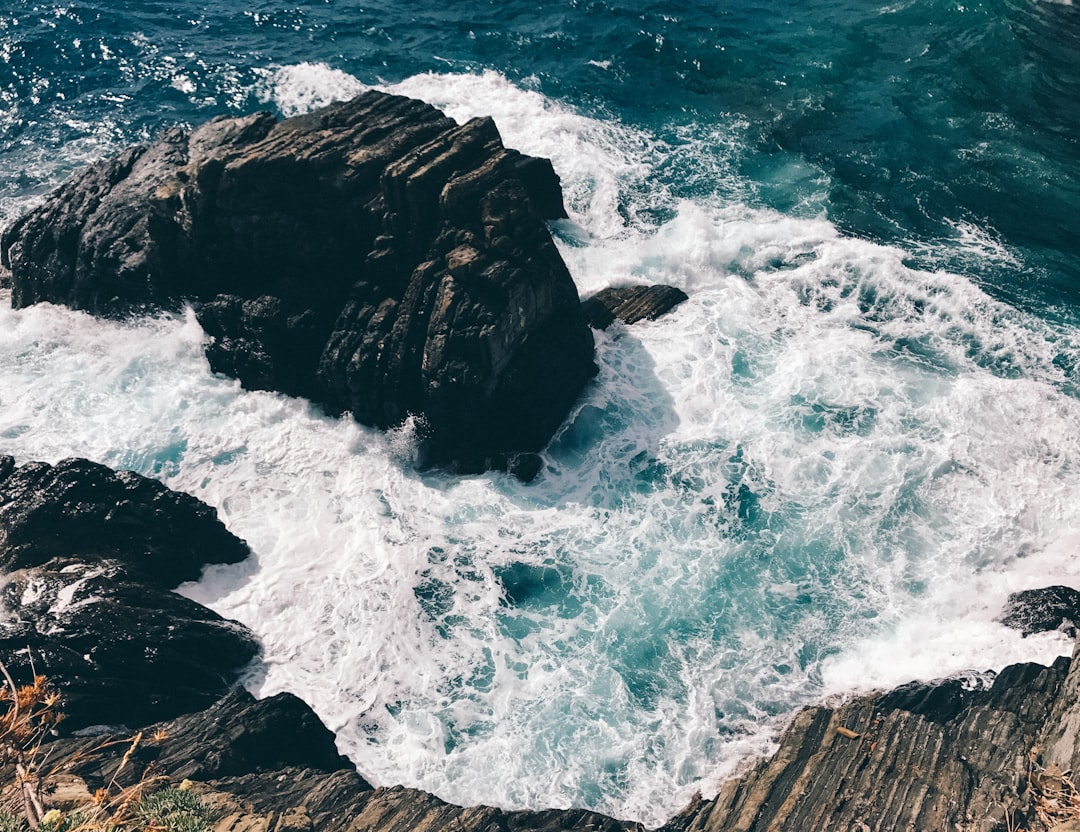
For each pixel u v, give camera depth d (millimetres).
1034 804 20859
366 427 34125
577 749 25781
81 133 49188
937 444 32875
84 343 36906
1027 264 40344
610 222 42438
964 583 29031
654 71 52938
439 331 32094
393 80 52594
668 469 32781
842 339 36781
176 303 36562
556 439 33688
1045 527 30375
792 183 44781
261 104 51281
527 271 32500
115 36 55594
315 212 33812
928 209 43250
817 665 27375
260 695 26734
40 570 27141
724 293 38844
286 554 30562
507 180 33625
